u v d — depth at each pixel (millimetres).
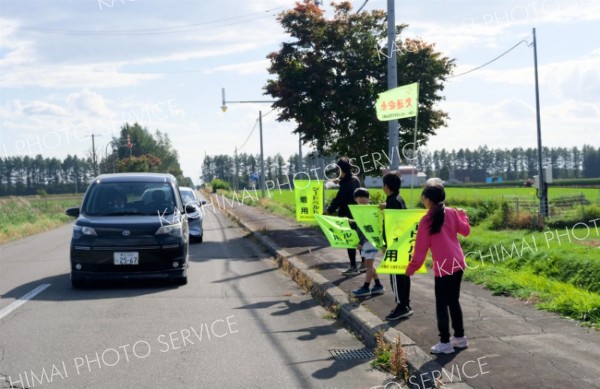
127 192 10836
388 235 6684
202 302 8828
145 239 9711
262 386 5215
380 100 9859
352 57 21266
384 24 21688
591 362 5293
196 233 18109
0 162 107625
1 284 10500
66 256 15102
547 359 5398
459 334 5816
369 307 7793
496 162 154875
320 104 20672
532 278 9328
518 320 6883
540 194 28266
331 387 5211
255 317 7883
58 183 111812
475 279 9508
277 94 21016
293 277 11047
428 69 21188
